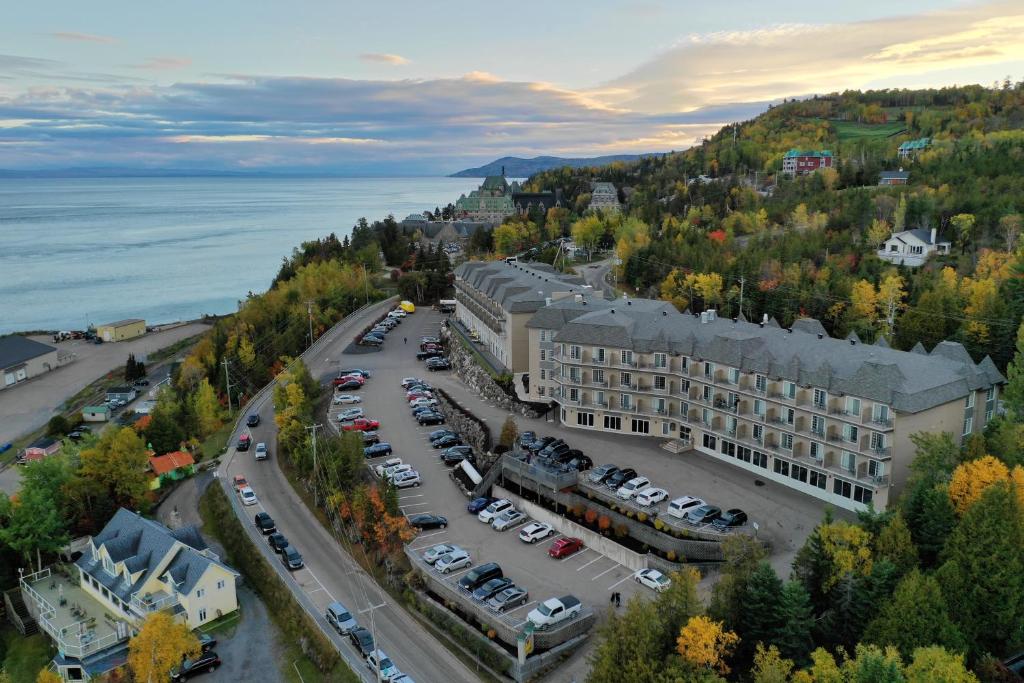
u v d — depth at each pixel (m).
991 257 167.00
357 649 78.38
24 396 198.50
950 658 55.97
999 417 94.81
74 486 110.94
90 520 110.81
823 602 70.94
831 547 70.44
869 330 145.38
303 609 85.25
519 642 72.00
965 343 129.25
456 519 100.62
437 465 116.44
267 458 127.94
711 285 169.88
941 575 66.81
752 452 103.81
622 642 64.38
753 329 114.25
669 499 96.00
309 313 194.75
